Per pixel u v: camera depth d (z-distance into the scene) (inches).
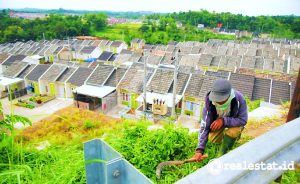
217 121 107.0
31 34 3051.2
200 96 726.5
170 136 129.2
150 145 124.6
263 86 784.9
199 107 735.1
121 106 869.8
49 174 98.8
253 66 1250.0
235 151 39.9
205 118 110.9
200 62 1315.2
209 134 121.3
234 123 107.3
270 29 4207.7
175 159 124.7
